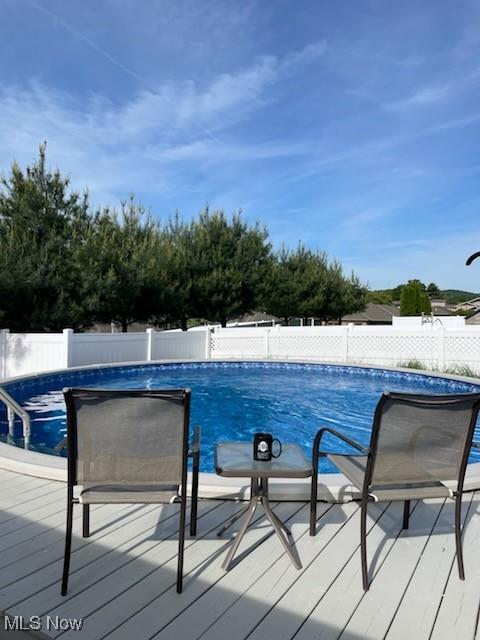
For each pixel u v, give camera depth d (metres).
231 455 2.63
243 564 2.36
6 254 12.85
